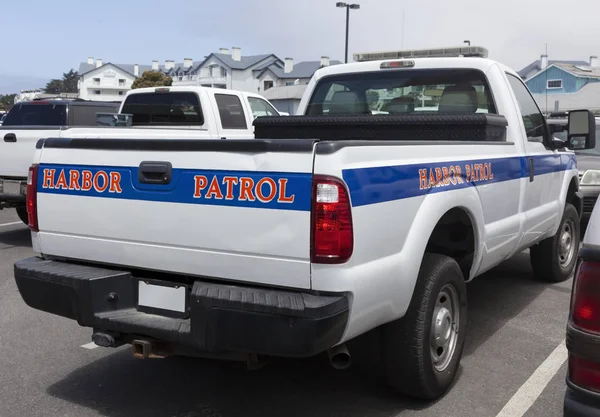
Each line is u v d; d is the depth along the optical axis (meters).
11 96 87.31
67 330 5.47
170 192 3.44
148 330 3.44
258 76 72.44
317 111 6.16
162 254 3.52
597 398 2.38
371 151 3.31
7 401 4.10
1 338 5.25
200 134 8.79
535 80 47.47
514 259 8.01
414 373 3.80
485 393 4.20
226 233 3.29
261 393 4.21
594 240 2.46
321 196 3.05
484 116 4.57
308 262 3.10
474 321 5.67
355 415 3.89
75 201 3.79
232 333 3.19
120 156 3.61
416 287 3.77
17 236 9.84
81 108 11.00
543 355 4.87
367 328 3.37
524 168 5.17
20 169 8.40
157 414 3.92
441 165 3.88
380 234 3.32
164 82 54.16
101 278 3.63
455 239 4.41
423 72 5.58
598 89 43.66
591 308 2.41
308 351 3.05
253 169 3.20
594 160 10.14
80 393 4.22
